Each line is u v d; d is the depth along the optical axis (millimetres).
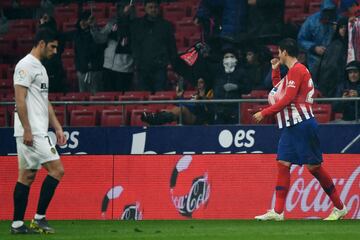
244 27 57688
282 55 37938
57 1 70500
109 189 44469
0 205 45156
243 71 53188
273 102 38562
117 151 44750
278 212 39594
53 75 58750
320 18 55312
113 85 59250
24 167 32250
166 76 57281
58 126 33594
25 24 68938
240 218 43406
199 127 44312
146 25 57125
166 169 44156
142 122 48750
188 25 64375
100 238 30188
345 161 43156
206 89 53469
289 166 38875
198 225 37750
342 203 40250
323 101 44875
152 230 34438
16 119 32156
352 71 49875
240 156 43719
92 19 59281
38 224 32500
